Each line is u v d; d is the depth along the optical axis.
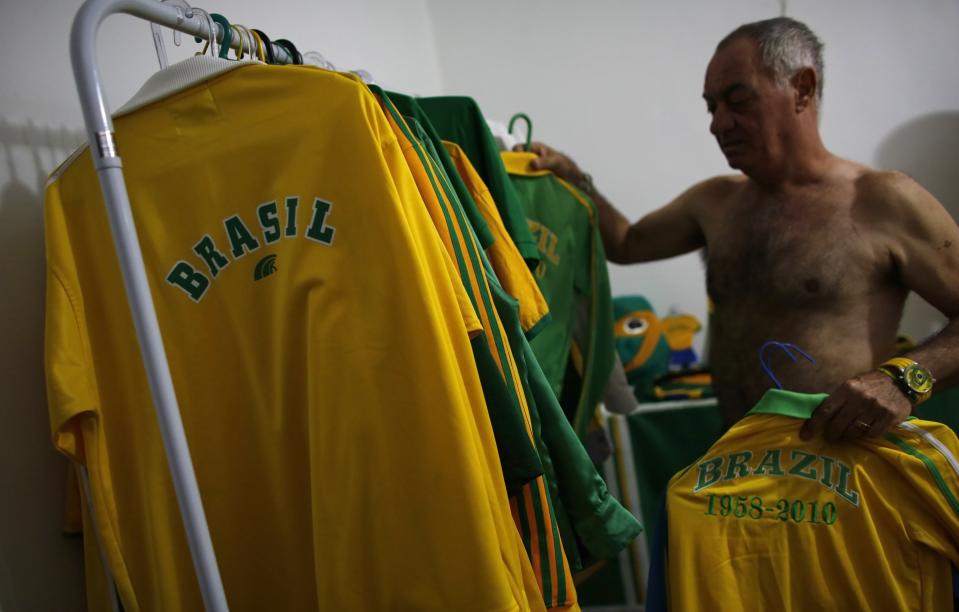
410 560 0.65
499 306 0.80
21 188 0.79
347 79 0.68
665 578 0.88
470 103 1.05
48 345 0.69
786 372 1.06
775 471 0.85
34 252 0.80
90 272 0.74
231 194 0.71
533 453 0.73
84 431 0.70
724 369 1.18
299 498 0.73
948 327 0.96
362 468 0.66
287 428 0.72
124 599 0.70
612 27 2.10
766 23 1.12
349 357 0.66
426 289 0.65
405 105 0.90
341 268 0.67
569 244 1.24
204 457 0.74
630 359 1.77
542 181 1.23
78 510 0.80
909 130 1.94
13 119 0.78
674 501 0.87
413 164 0.76
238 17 1.20
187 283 0.73
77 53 0.57
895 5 1.91
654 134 2.11
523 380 0.80
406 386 0.65
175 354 0.74
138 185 0.73
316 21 1.48
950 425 1.47
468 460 0.64
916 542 0.77
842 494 0.80
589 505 0.84
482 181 1.00
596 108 2.14
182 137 0.72
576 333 1.27
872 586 0.78
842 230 1.05
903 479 0.80
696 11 2.04
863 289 1.03
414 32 2.08
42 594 0.77
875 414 0.81
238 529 0.74
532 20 2.15
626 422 1.62
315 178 0.68
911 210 1.01
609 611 1.65
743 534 0.82
